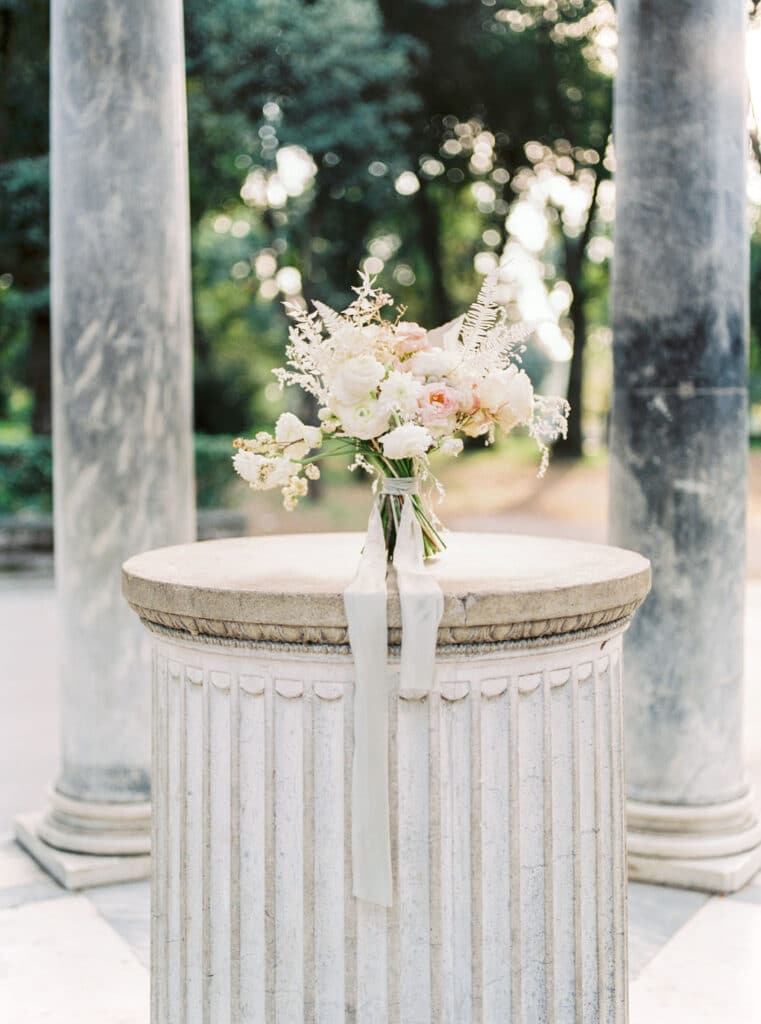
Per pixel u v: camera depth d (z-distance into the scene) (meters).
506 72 21.02
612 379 4.61
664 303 4.41
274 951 2.49
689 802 4.45
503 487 22.17
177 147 4.67
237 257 20.62
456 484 22.62
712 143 4.37
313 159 18.52
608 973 2.74
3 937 4.08
